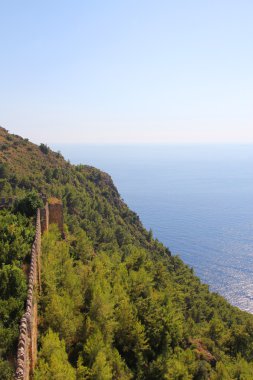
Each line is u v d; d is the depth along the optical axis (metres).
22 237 32.78
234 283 193.50
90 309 31.53
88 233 78.75
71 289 32.47
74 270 37.28
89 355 26.58
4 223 34.94
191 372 37.75
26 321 20.55
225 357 48.44
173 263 104.94
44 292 30.12
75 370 24.66
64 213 78.69
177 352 38.56
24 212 41.22
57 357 22.58
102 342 27.83
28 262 30.53
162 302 46.41
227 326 69.06
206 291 96.19
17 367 17.27
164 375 32.75
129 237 98.62
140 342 33.94
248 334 53.94
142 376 31.98
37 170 105.69
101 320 31.03
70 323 27.48
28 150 119.75
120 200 131.25
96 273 40.03
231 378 40.69
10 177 89.56
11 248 30.42
